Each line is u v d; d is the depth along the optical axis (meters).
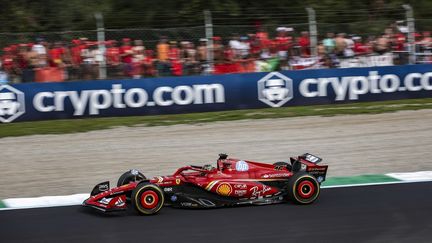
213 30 59.53
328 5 80.94
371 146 41.28
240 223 24.50
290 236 22.95
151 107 52.22
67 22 74.31
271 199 27.22
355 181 32.00
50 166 37.03
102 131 46.47
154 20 75.75
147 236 23.02
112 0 76.06
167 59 55.31
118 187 26.33
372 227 24.00
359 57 59.09
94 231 23.69
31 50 53.19
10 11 75.19
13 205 27.98
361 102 56.44
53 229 24.06
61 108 50.38
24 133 45.94
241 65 56.34
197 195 26.56
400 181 31.67
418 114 51.34
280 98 54.69
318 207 26.75
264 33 58.06
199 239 22.62
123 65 54.19
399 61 59.53
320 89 55.41
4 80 52.03
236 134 45.06
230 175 27.17
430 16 82.88
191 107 53.06
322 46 58.50
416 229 23.72
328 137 44.00
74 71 53.31
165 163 37.44
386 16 80.94
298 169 28.62
